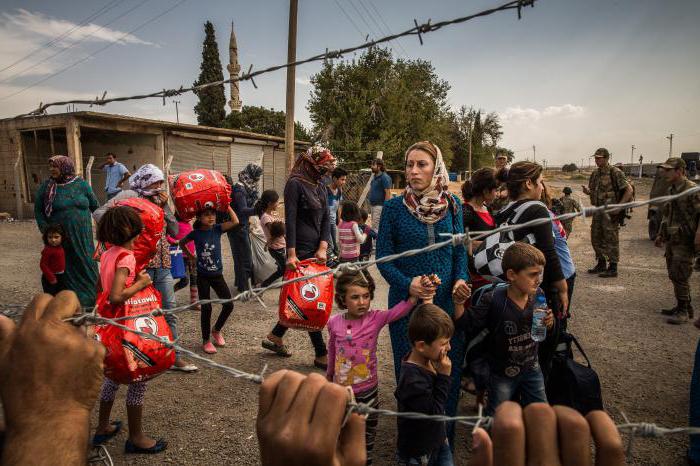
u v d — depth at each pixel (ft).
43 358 2.82
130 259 8.18
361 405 2.84
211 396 11.09
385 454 8.81
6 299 18.61
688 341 14.83
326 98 89.86
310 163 12.46
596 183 24.41
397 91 91.86
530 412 2.63
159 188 12.39
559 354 8.48
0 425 2.78
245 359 13.37
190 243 17.98
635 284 22.72
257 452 8.86
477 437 2.66
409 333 6.64
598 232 24.62
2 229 41.65
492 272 8.47
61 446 2.68
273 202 19.22
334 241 28.14
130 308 8.06
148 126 50.03
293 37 38.42
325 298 11.68
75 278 14.55
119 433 9.47
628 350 14.06
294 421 2.57
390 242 8.14
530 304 7.59
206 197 12.92
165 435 9.42
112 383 8.93
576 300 19.79
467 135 176.04
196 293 18.07
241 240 18.88
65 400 2.81
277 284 5.74
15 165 49.60
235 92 140.46
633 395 11.16
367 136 91.50
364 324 8.22
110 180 40.42
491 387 7.86
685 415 10.24
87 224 14.69
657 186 29.53
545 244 8.11
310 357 13.55
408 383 6.55
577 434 2.54
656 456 8.76
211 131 56.13
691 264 16.49
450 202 8.11
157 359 8.01
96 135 55.93
